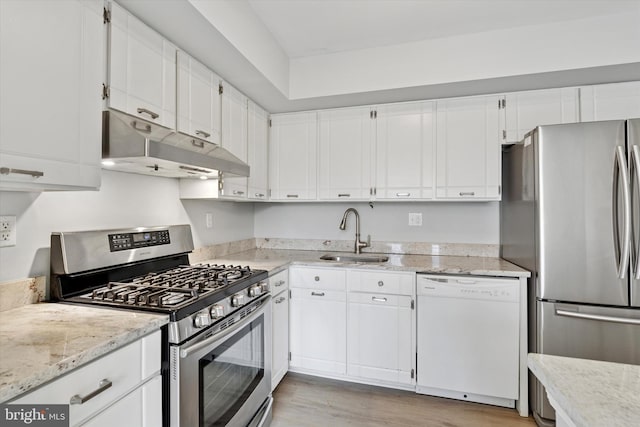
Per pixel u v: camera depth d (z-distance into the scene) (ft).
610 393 2.00
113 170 5.50
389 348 7.25
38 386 2.45
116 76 4.23
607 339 5.61
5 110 2.91
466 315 6.76
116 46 4.22
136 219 5.98
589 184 5.66
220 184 6.76
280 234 10.47
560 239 5.85
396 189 8.34
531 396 6.40
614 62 6.22
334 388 7.39
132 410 3.31
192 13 4.61
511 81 7.04
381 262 7.83
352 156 8.70
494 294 6.58
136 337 3.31
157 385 3.65
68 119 3.50
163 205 6.63
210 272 5.79
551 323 5.92
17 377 2.29
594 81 7.00
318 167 8.96
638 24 6.15
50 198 4.49
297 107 8.87
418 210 9.27
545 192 5.95
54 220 4.53
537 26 6.65
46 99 3.27
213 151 5.82
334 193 8.83
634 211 5.34
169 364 3.81
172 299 4.13
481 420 6.25
